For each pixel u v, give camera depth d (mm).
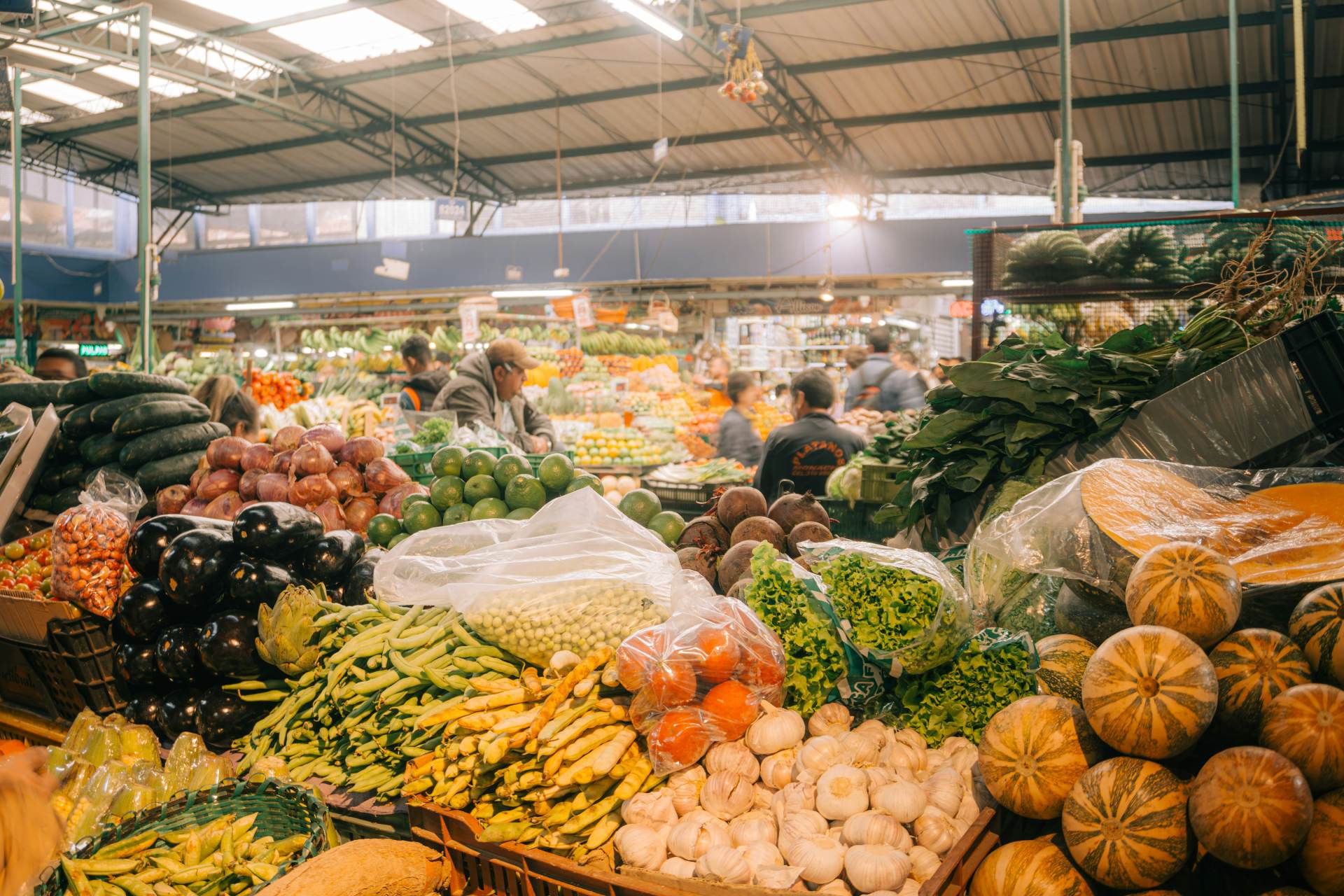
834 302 13156
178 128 15688
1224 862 1434
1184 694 1492
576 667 1956
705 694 1845
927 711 1903
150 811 2084
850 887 1602
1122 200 16672
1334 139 11859
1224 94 11047
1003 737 1648
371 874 1808
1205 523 1964
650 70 12477
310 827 2055
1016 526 2076
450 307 13625
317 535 2811
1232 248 3463
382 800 2191
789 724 1867
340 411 6840
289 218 22016
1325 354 2418
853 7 10180
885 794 1695
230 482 3604
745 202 19891
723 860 1620
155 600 2719
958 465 2758
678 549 2945
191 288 16641
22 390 4332
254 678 2646
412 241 15172
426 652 2268
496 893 1881
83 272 19156
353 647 2373
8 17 11250
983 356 3465
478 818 1880
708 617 1913
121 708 2932
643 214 20469
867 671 1966
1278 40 9570
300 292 15898
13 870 1584
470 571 2465
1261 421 2447
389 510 3404
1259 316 3004
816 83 12195
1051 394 2650
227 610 2645
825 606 1978
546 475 3100
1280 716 1464
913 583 1888
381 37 12055
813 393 4949
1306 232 3332
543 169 16875
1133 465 2119
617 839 1729
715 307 13617
